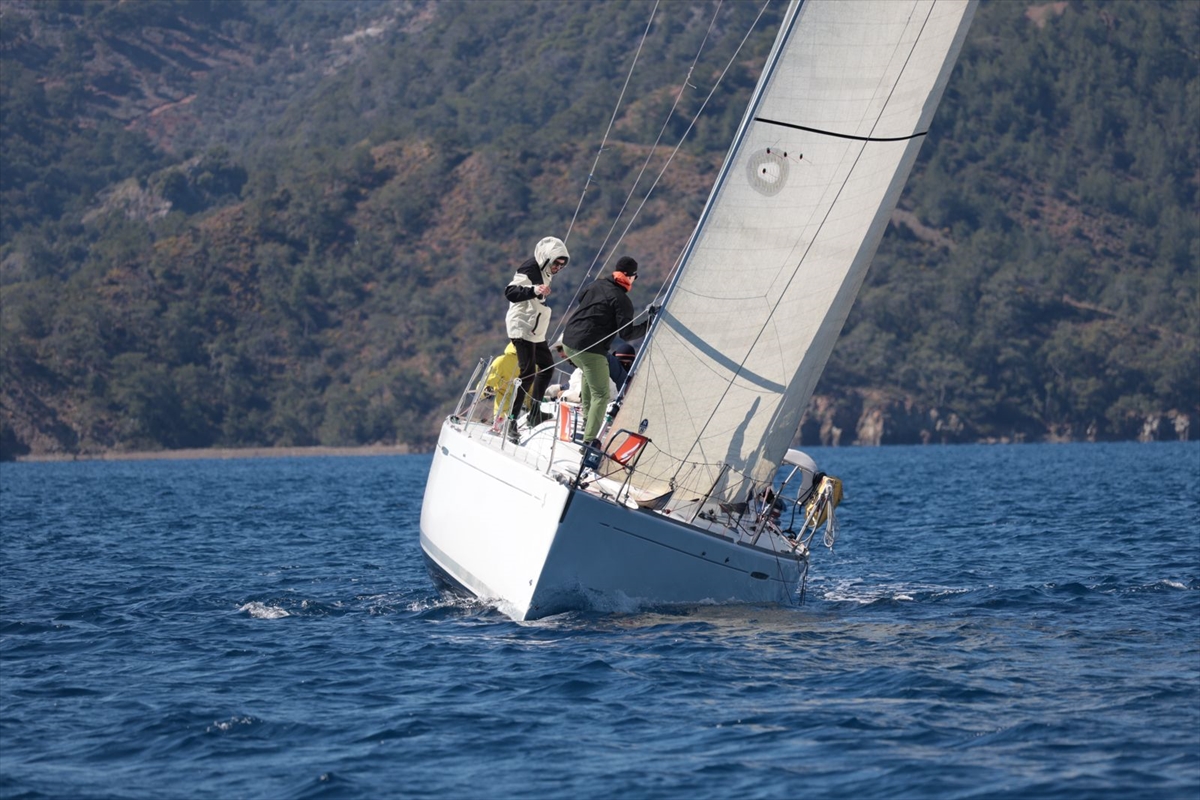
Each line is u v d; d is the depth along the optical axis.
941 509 130.38
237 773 34.53
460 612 57.06
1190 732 36.91
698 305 49.97
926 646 49.22
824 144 49.06
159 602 63.84
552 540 48.03
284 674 45.75
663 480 51.97
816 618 55.34
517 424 56.41
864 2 48.00
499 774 34.22
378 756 35.84
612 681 43.28
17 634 54.56
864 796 32.16
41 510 147.75
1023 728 37.56
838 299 51.22
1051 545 89.44
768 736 37.22
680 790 32.84
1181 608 59.16
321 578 73.38
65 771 34.75
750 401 51.53
